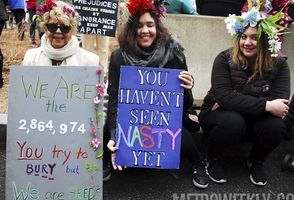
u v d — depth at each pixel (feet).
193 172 10.27
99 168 8.68
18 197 8.69
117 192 10.02
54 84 8.55
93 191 8.73
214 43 12.47
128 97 9.23
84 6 12.80
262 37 9.34
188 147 9.76
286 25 11.82
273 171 10.94
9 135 8.57
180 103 9.27
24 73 8.50
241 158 11.36
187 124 10.27
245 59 9.69
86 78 8.54
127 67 9.15
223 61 9.88
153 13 9.29
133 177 10.55
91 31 13.00
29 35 23.09
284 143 11.40
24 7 21.21
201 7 13.34
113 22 12.94
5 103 12.96
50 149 8.61
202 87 12.70
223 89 9.71
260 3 10.71
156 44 9.46
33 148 8.60
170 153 9.31
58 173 8.66
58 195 8.70
